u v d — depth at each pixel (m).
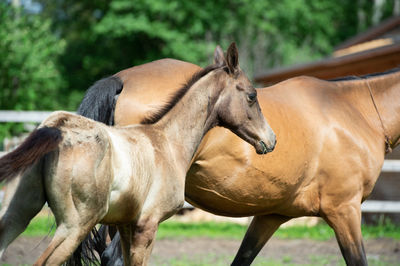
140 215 6.90
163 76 8.47
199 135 7.89
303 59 43.09
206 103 7.89
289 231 17.36
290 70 25.50
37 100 28.20
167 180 7.13
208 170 8.44
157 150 7.16
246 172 8.53
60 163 5.77
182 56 38.69
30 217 5.77
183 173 7.49
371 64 21.98
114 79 8.34
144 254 6.93
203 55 39.03
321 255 13.84
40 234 14.45
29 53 26.86
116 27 38.81
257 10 41.06
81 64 47.53
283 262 12.91
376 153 9.61
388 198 19.55
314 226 18.42
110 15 39.44
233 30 42.03
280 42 43.31
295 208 9.34
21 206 5.66
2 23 27.17
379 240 15.73
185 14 39.56
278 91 9.51
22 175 5.66
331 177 9.23
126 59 44.91
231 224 18.78
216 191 8.66
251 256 9.89
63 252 5.86
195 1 40.25
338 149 9.25
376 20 53.88
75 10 47.88
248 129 8.11
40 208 5.85
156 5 37.97
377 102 10.20
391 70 10.55
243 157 8.45
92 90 8.19
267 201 8.98
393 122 10.16
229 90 8.04
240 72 8.12
